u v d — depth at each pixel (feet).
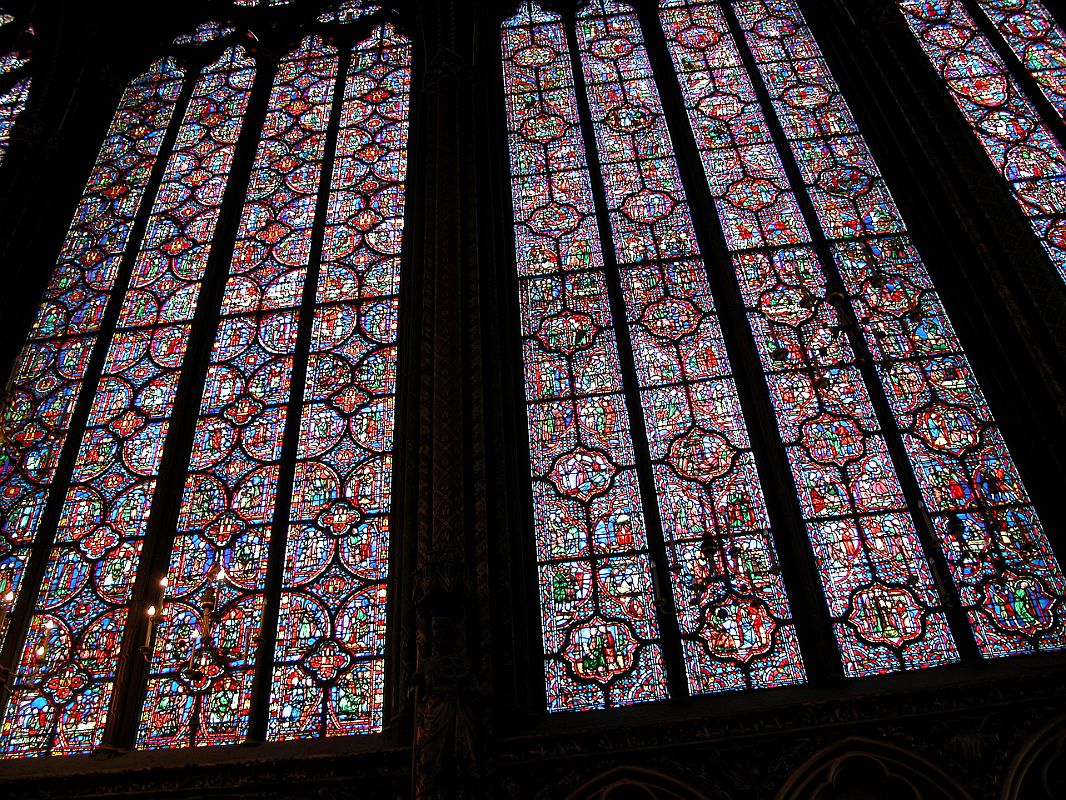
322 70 55.47
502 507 34.71
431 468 34.88
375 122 51.55
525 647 32.48
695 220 44.09
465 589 31.37
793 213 43.45
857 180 43.93
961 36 49.01
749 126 47.52
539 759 29.45
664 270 42.50
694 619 33.24
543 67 52.85
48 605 36.24
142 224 48.55
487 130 47.73
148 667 34.19
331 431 39.52
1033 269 36.29
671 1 55.06
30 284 45.98
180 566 36.63
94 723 33.32
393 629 33.24
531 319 41.73
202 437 40.14
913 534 34.04
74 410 41.60
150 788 30.25
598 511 36.06
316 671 33.65
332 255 45.70
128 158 52.26
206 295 44.50
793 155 45.70
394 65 54.65
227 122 53.36
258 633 34.55
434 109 48.55
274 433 39.73
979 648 31.45
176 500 38.27
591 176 46.78
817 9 51.60
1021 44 47.85
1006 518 33.73
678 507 35.76
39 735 33.19
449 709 28.71
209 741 32.48
